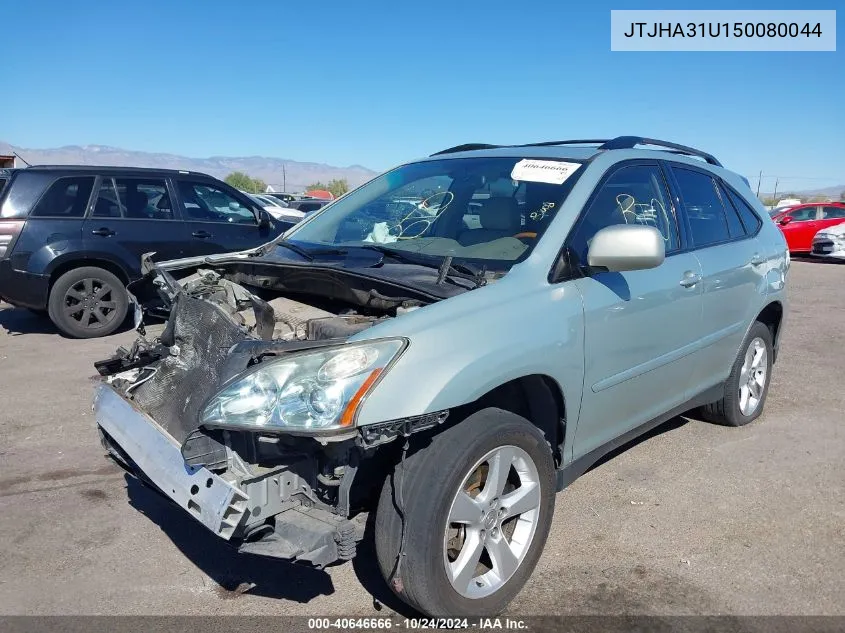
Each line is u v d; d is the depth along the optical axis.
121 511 3.97
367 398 2.48
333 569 3.39
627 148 4.16
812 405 5.87
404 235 3.99
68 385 6.29
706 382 4.62
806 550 3.58
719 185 4.90
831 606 3.12
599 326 3.38
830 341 8.40
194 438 2.58
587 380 3.35
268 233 9.46
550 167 3.86
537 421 3.31
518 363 2.91
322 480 2.66
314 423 2.45
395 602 3.13
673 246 4.19
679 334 4.07
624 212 3.84
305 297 3.69
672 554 3.53
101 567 3.41
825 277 15.12
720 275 4.42
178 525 3.82
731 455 4.77
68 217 8.09
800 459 4.71
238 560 3.48
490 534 2.95
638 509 4.00
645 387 3.88
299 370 2.52
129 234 8.37
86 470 4.51
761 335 5.25
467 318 2.84
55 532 3.73
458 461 2.69
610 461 4.65
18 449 4.83
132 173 8.58
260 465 2.63
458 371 2.68
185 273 3.97
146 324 4.15
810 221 20.58
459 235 3.78
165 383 3.26
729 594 3.19
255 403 2.50
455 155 4.49
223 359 2.99
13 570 3.37
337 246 3.95
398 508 2.68
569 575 3.34
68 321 8.11
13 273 7.86
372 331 2.66
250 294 3.47
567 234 3.43
